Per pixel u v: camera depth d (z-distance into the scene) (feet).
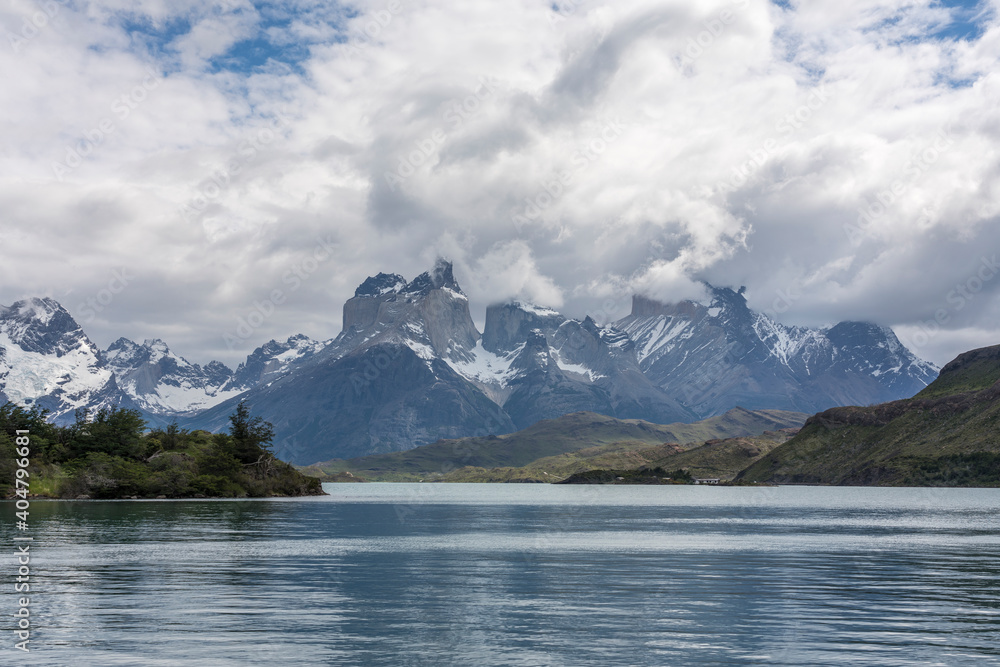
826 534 354.74
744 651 127.13
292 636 136.15
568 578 206.80
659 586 193.77
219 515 464.65
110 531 337.52
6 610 157.07
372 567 227.40
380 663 119.65
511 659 122.31
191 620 148.36
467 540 320.50
